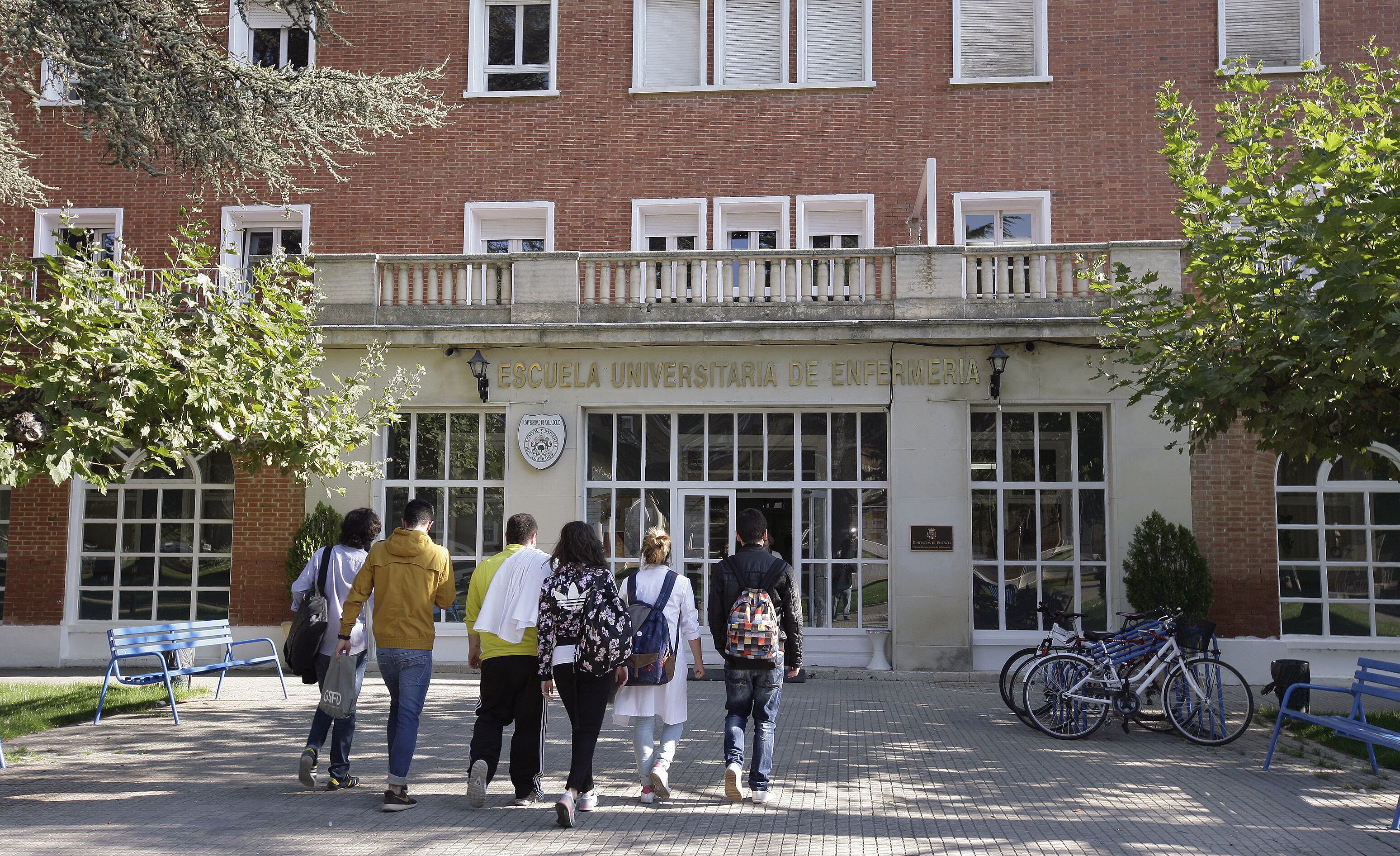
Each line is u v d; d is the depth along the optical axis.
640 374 14.34
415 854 5.76
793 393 14.14
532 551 6.90
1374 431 8.94
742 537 7.39
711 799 7.16
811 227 15.68
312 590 7.52
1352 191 8.06
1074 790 7.51
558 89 15.98
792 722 10.34
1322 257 8.45
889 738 9.49
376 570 6.97
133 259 8.74
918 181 15.37
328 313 14.60
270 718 10.42
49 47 10.54
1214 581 13.72
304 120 12.08
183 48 11.52
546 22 16.34
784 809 6.88
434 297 14.66
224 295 9.53
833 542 14.26
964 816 6.75
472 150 15.94
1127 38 15.26
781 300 14.24
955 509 13.77
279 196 15.96
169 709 10.98
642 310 14.34
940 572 13.70
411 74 13.21
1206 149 14.90
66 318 7.73
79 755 8.62
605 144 15.83
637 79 15.90
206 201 16.03
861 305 14.02
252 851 5.78
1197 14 15.17
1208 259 9.42
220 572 15.34
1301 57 15.16
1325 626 13.81
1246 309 9.09
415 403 14.52
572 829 6.30
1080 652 9.80
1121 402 13.66
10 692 11.81
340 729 7.34
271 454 9.48
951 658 13.57
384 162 15.98
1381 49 10.39
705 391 14.26
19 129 15.88
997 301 13.84
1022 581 13.99
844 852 5.90
